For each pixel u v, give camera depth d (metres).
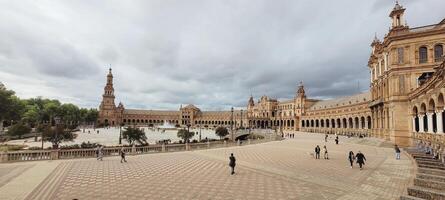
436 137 28.80
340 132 106.88
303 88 170.00
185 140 59.88
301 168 24.81
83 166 24.45
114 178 19.53
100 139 75.62
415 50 46.22
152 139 79.81
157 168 24.16
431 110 31.89
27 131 63.66
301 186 17.50
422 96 35.75
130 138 44.91
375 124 61.38
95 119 198.62
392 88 47.59
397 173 21.73
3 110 77.56
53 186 16.83
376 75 60.78
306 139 75.44
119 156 32.34
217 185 17.70
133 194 15.26
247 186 17.47
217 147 47.81
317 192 15.98
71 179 18.95
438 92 27.84
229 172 22.59
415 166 24.69
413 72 45.91
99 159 28.78
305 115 147.75
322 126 129.88
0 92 75.25
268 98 192.62
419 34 45.84
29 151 27.00
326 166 26.02
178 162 28.09
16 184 17.14
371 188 16.88
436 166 20.64
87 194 15.16
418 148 35.78
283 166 26.06
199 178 19.92
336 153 38.25
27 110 136.38
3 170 21.83
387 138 51.12
